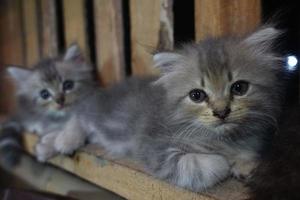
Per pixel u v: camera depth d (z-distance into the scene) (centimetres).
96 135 50
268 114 37
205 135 38
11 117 67
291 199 30
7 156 64
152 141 40
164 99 41
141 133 42
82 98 56
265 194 31
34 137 59
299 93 42
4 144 64
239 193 34
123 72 55
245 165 37
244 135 38
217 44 39
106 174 45
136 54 53
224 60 38
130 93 47
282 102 39
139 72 52
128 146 45
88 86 59
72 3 63
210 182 35
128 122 44
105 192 48
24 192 45
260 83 37
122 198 46
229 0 43
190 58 39
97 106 49
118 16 55
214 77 37
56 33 66
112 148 47
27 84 62
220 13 44
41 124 60
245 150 38
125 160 44
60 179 56
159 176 38
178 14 48
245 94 37
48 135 54
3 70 85
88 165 48
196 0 46
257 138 38
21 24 77
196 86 38
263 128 38
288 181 31
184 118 38
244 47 38
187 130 38
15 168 66
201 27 46
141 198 41
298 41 46
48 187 57
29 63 75
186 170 36
